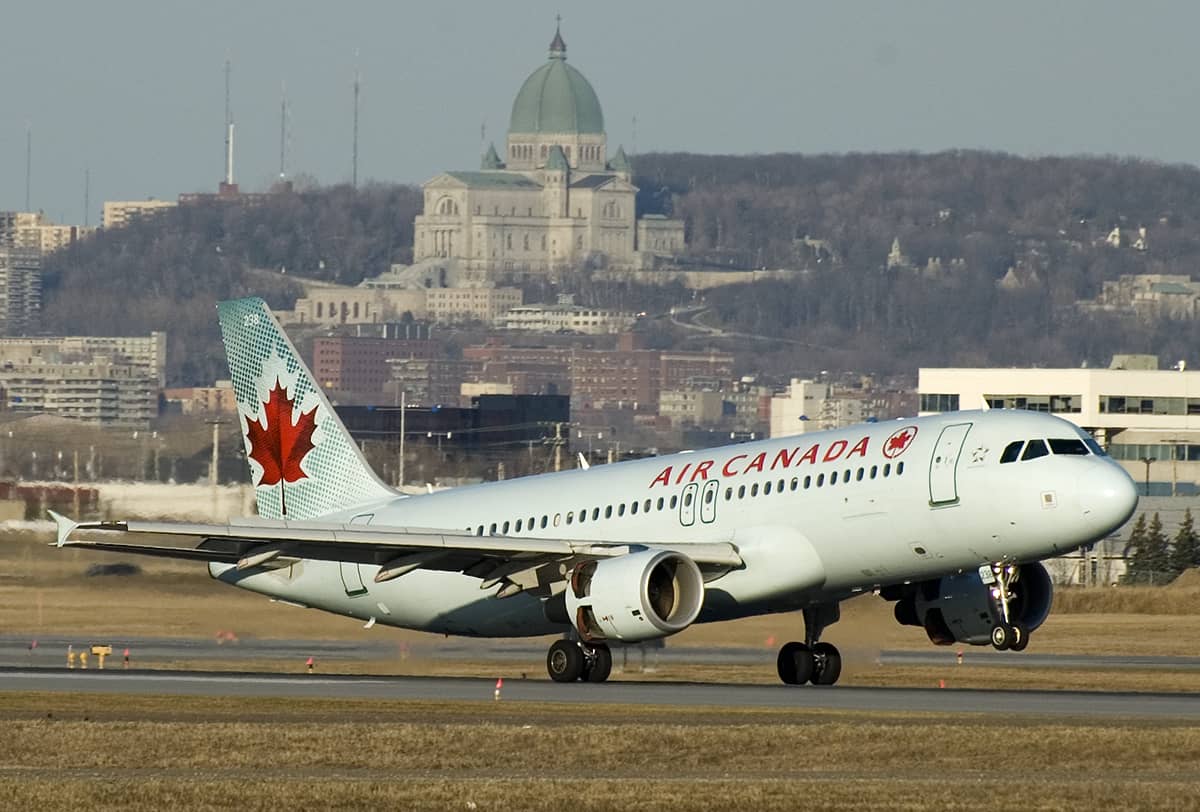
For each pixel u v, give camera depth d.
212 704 159.25
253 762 125.56
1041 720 144.38
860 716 147.75
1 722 139.88
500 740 130.75
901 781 116.88
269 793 112.94
